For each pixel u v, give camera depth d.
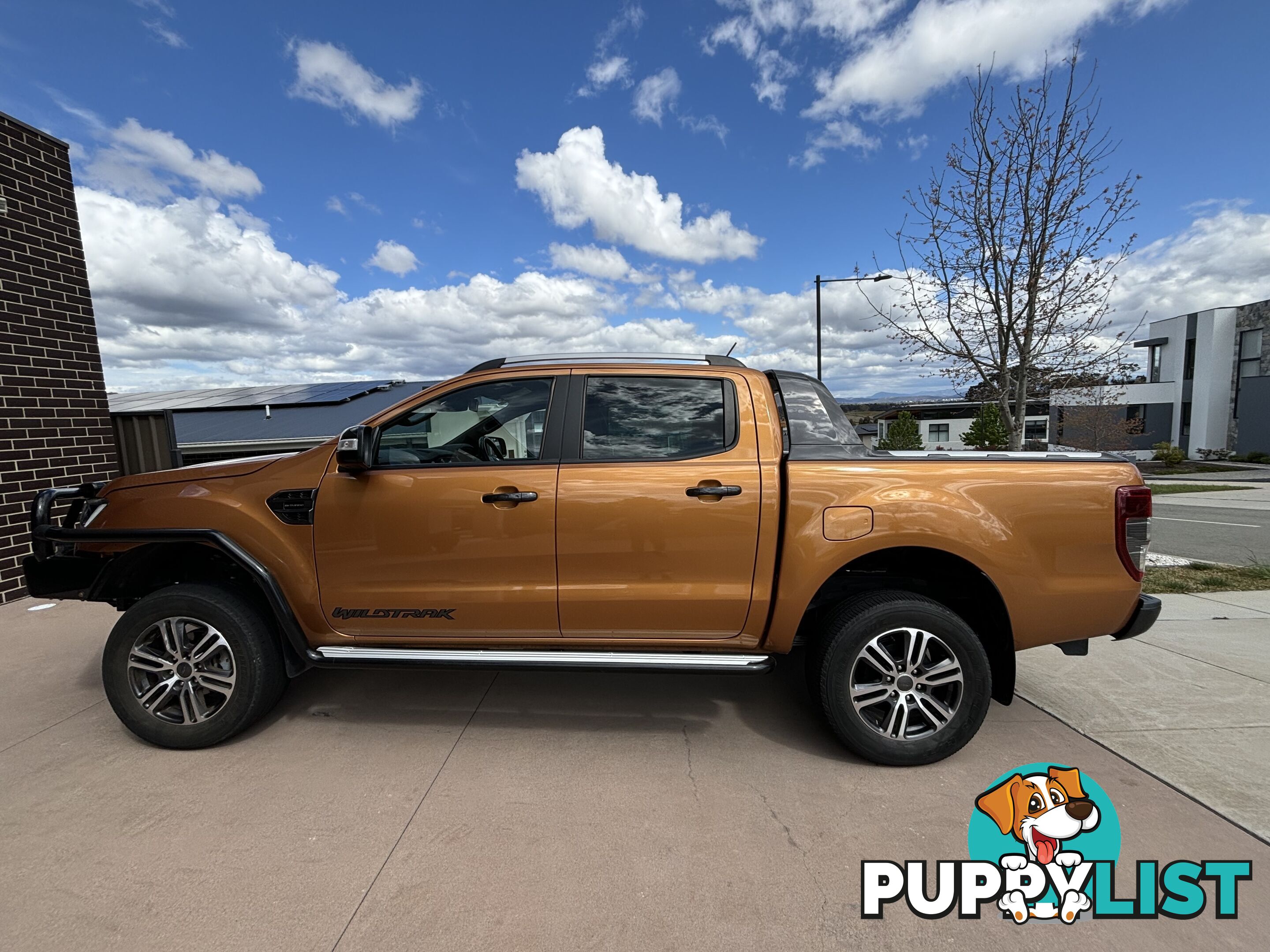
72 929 1.90
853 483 2.80
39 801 2.55
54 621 4.84
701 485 2.85
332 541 2.94
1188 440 31.34
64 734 3.11
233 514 2.96
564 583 2.89
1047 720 3.23
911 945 1.87
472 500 2.88
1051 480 2.78
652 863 2.21
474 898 2.04
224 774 2.75
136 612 2.89
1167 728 3.13
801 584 2.79
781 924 1.94
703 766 2.84
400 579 2.95
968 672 2.75
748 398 2.98
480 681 3.78
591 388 3.04
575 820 2.45
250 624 2.93
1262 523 11.56
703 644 2.95
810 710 3.42
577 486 2.86
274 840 2.31
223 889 2.07
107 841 2.30
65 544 3.08
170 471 3.14
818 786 2.68
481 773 2.77
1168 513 13.28
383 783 2.69
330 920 1.95
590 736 3.11
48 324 5.64
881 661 2.81
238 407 10.27
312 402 10.35
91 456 6.07
